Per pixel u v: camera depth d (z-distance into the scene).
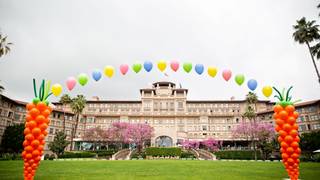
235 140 77.00
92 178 16.06
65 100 65.00
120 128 75.56
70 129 83.88
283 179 15.87
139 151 69.00
